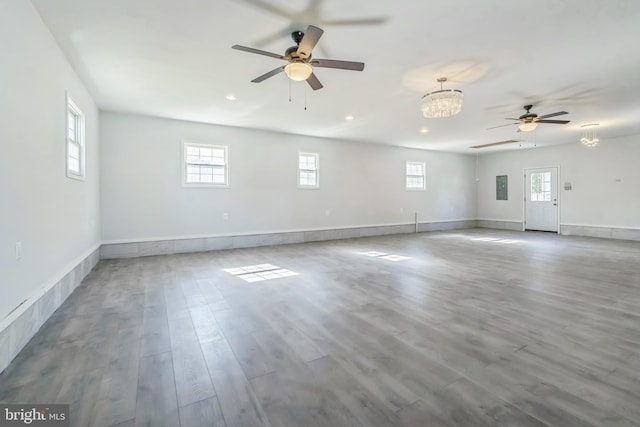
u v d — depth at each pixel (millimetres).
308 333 2438
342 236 7984
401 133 7164
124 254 5461
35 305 2451
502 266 4742
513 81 3977
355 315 2805
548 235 8406
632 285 3682
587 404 1571
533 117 4961
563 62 3457
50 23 2699
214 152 6301
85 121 4152
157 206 5730
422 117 5746
